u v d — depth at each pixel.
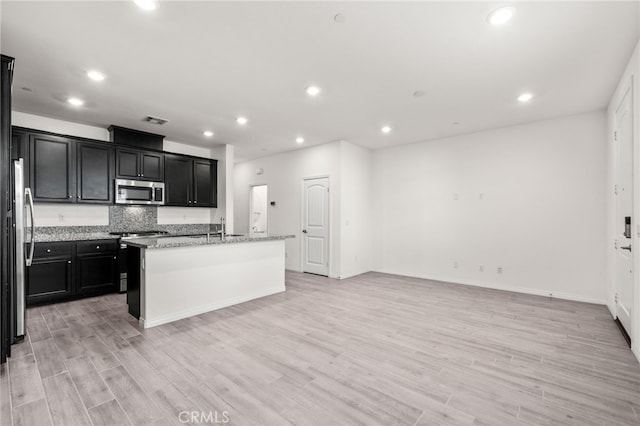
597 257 3.96
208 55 2.63
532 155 4.44
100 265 4.21
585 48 2.50
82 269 4.06
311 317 3.42
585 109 3.90
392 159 6.03
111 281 4.31
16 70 2.88
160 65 2.80
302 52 2.59
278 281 4.53
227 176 5.83
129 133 4.78
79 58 2.67
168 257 3.28
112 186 4.57
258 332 2.98
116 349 2.58
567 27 2.22
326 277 5.65
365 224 6.13
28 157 3.83
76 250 4.01
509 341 2.78
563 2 1.97
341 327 3.12
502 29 2.25
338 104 3.76
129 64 2.79
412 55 2.63
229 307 3.79
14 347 2.60
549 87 3.25
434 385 2.06
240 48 2.52
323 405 1.84
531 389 2.02
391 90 3.34
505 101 3.64
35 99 3.57
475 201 4.98
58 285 3.86
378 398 1.92
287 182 6.46
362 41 2.42
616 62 2.71
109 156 4.55
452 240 5.23
